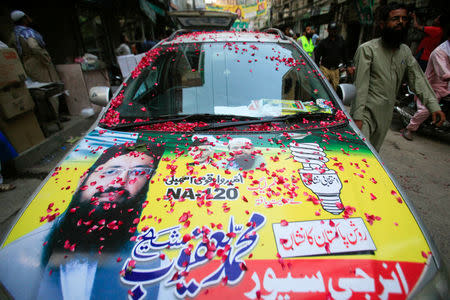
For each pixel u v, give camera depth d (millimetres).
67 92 5410
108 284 946
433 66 4305
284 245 1048
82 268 991
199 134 1695
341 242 1064
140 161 1480
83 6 7945
